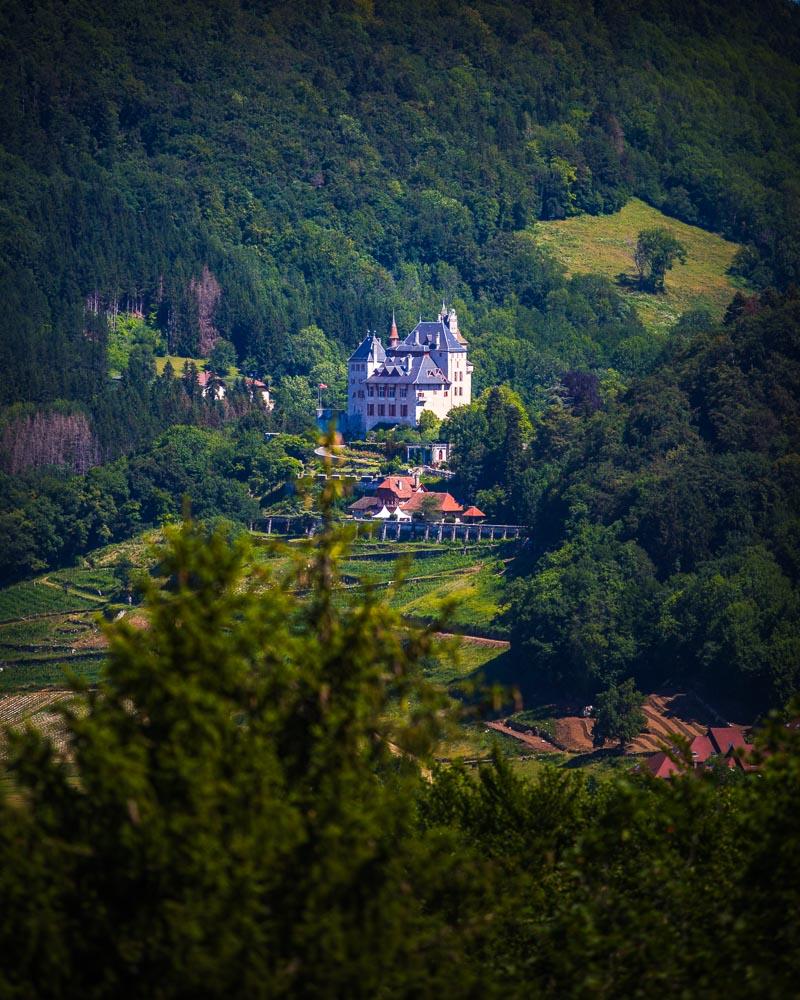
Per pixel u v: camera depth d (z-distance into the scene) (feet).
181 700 607.78
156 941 590.96
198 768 599.57
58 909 604.90
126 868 601.62
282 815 600.39
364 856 612.29
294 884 611.88
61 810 628.69
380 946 607.78
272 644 650.02
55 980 590.55
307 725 650.84
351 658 654.12
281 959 601.21
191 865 587.68
